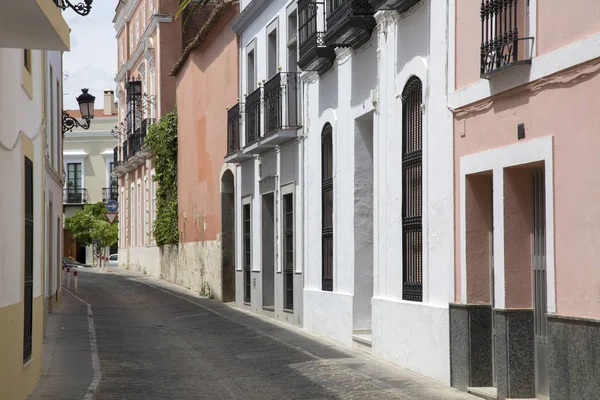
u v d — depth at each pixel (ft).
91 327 74.69
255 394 42.93
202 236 110.93
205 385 46.26
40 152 47.11
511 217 37.40
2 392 34.40
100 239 215.31
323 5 62.44
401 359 48.73
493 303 40.50
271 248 83.51
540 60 34.17
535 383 37.14
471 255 40.73
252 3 82.79
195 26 148.97
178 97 128.98
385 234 52.11
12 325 36.78
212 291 104.42
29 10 29.32
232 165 94.63
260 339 63.41
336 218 61.67
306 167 69.46
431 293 45.03
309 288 68.69
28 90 41.06
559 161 32.96
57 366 52.54
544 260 36.52
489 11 38.17
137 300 104.99
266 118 77.25
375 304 53.21
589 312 30.94
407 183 48.98
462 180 41.04
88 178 249.96
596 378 30.12
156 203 143.54
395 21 49.98
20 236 39.04
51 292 87.51
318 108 66.18
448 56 42.65
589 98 31.09
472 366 40.22
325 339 62.75
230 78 94.12
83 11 36.91
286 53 74.08
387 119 51.65
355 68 57.67
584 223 31.30
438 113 43.80
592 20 30.99
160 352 59.72
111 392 43.65
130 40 182.50
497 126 37.88
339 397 40.70
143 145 155.33
